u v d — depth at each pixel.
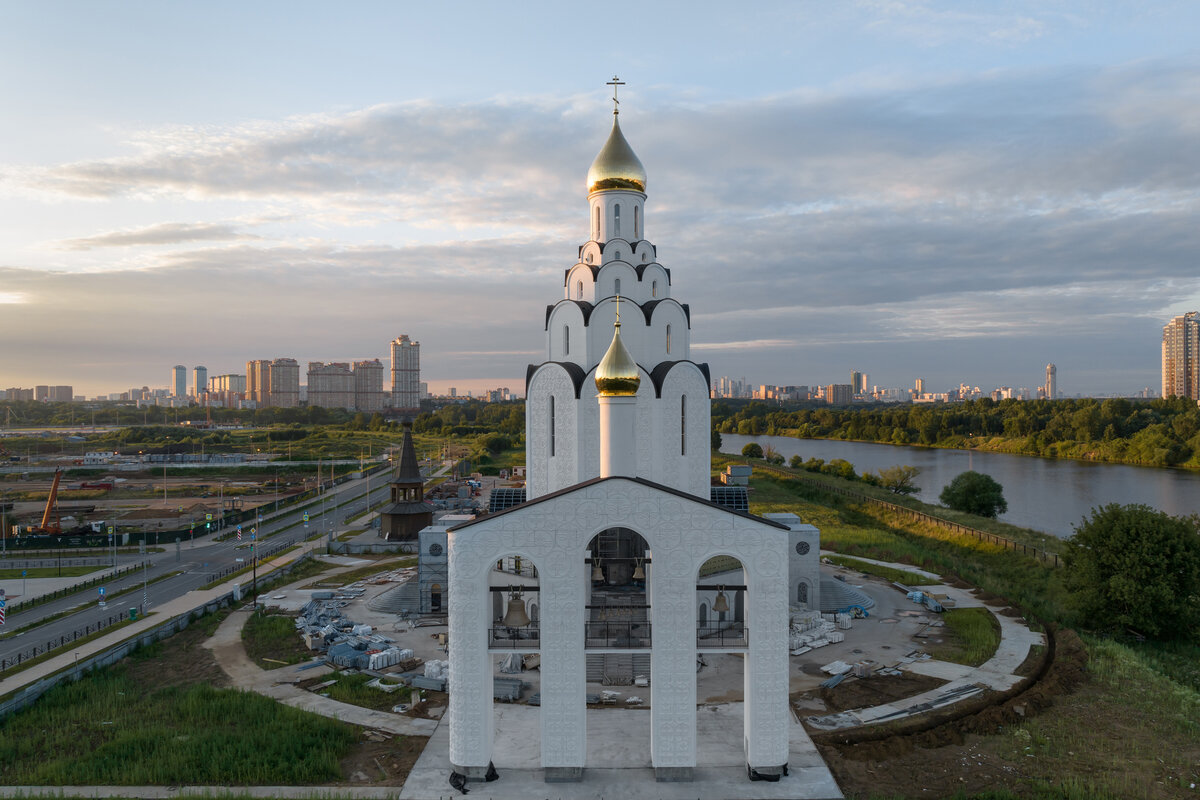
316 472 177.50
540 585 29.52
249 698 37.50
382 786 28.83
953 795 27.97
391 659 43.06
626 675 40.19
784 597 29.39
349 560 77.38
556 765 29.19
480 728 29.17
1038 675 41.19
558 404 46.16
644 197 52.38
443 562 55.19
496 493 51.38
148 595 64.81
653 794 28.14
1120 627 49.47
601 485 29.55
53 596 64.81
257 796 27.92
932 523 89.38
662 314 48.00
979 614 52.16
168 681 41.50
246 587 63.25
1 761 31.42
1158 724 34.31
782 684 29.25
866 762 30.69
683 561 29.42
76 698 38.34
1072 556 51.88
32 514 118.19
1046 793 28.09
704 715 35.75
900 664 42.34
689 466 46.47
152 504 129.88
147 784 29.17
